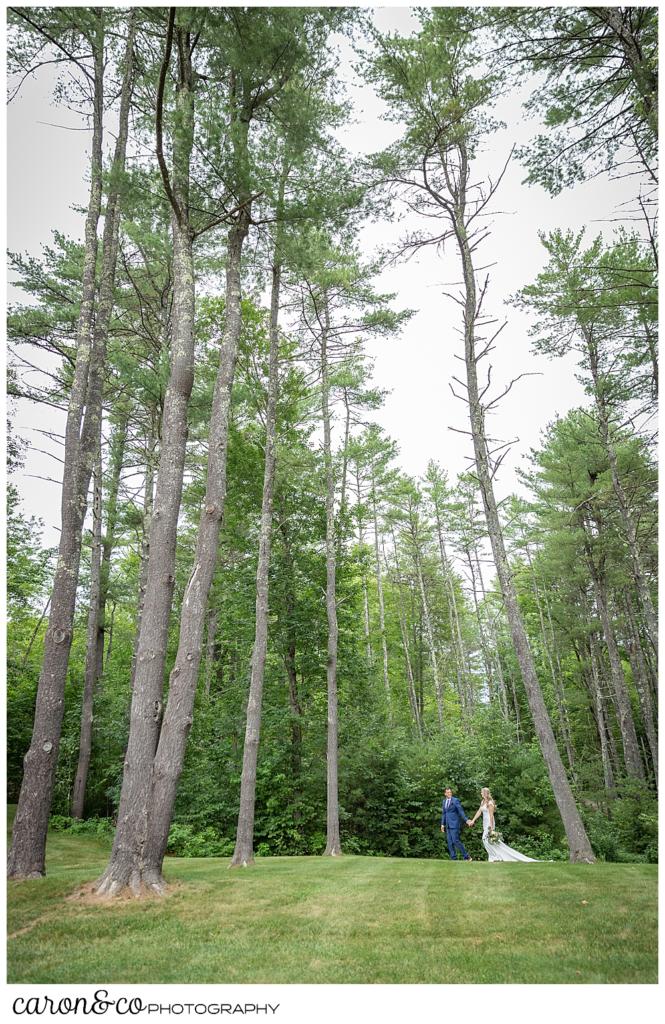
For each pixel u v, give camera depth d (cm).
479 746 2184
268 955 536
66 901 696
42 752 855
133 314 1683
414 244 1320
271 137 1012
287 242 1151
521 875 851
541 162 1053
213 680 2183
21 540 2131
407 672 3778
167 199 1036
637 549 1870
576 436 2147
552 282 1572
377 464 2569
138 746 778
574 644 2928
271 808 1631
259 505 1781
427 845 1833
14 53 1052
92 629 1848
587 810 2120
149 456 1844
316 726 1783
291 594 1781
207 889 772
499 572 1170
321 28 1052
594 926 588
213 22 928
